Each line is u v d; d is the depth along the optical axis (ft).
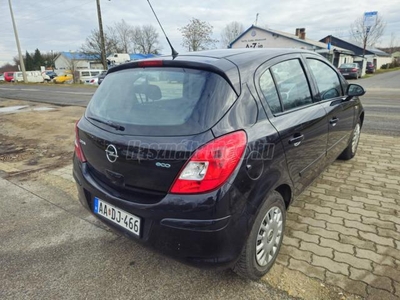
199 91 5.80
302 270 6.89
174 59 6.68
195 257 5.51
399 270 6.79
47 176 13.64
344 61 117.80
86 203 7.50
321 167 9.61
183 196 5.33
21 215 10.00
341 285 6.40
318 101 9.07
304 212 9.43
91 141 6.96
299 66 8.56
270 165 6.20
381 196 10.30
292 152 7.07
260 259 6.44
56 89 69.82
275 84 7.10
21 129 24.41
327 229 8.48
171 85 6.22
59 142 19.92
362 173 12.26
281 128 6.63
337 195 10.47
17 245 8.33
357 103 12.75
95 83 89.35
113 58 143.74
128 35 179.93
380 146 15.64
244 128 5.72
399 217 8.98
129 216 6.15
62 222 9.50
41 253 7.95
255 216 5.82
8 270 7.33
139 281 6.82
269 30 99.91
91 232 8.90
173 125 5.64
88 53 134.10
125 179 6.24
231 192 5.31
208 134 5.29
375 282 6.45
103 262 7.53
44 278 7.03
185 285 6.63
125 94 6.95
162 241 5.66
